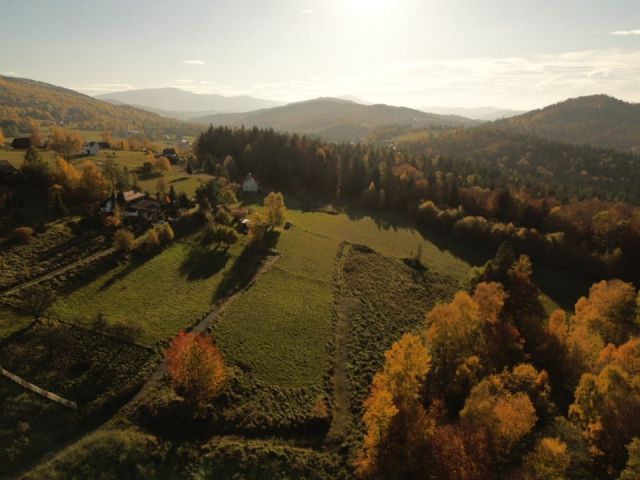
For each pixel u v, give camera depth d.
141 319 66.94
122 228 91.75
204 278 82.75
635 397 50.00
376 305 84.94
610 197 172.50
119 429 48.59
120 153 173.12
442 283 101.75
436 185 163.00
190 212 106.38
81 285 73.62
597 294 84.62
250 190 153.75
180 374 52.19
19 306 64.19
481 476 43.69
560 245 121.44
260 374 60.06
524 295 82.75
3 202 89.81
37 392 51.22
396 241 126.50
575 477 44.41
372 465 47.22
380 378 55.78
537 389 56.94
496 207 145.88
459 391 58.03
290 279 87.88
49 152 149.88
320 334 71.50
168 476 44.94
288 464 48.41
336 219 139.75
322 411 55.19
